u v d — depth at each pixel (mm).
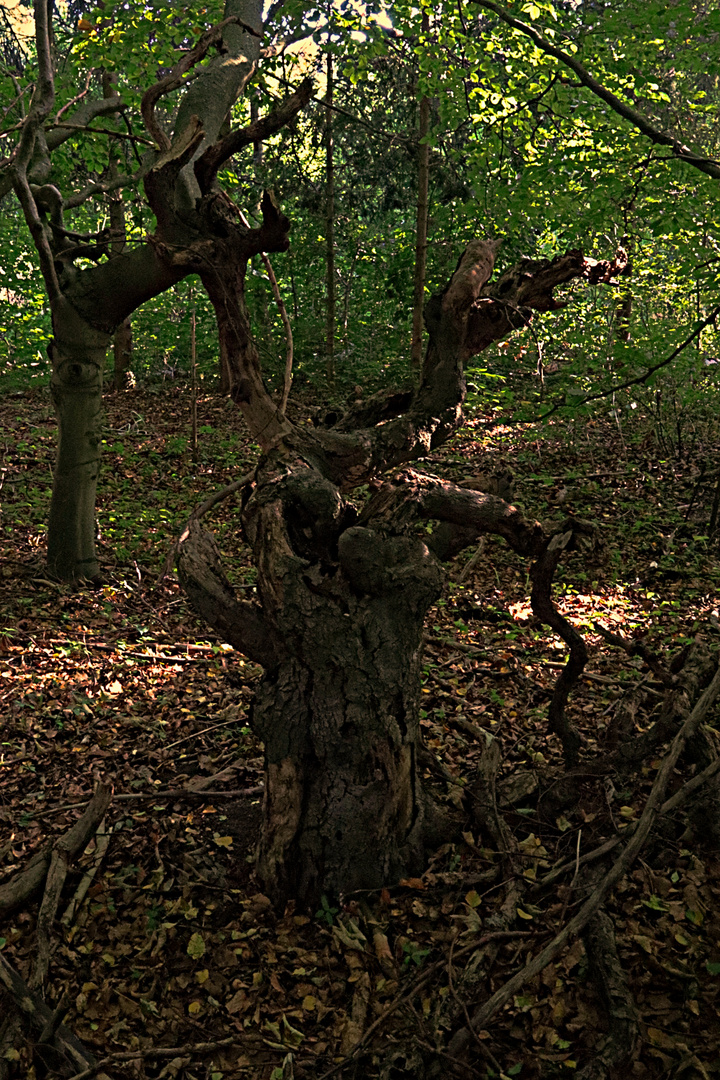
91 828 3635
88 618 6562
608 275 4320
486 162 7684
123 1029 2910
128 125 7863
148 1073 2762
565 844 3607
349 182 13641
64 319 6691
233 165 12336
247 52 6965
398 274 11656
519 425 9625
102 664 5797
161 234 3598
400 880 3377
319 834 3271
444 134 10055
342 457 3568
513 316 3873
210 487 9461
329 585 3193
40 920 3252
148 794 4086
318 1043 2830
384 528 3277
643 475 8852
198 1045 2789
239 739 4773
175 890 3498
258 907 3332
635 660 5523
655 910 3182
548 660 5609
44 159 6922
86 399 6934
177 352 14336
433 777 4141
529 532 3467
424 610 3299
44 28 5633
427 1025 2775
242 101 12281
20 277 13523
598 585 6848
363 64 8656
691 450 9289
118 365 13406
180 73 3557
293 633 3152
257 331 12352
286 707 3240
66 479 7055
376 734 3225
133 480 9602
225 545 7961
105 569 7492
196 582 3324
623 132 6762
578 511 8094
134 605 6879
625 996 2771
